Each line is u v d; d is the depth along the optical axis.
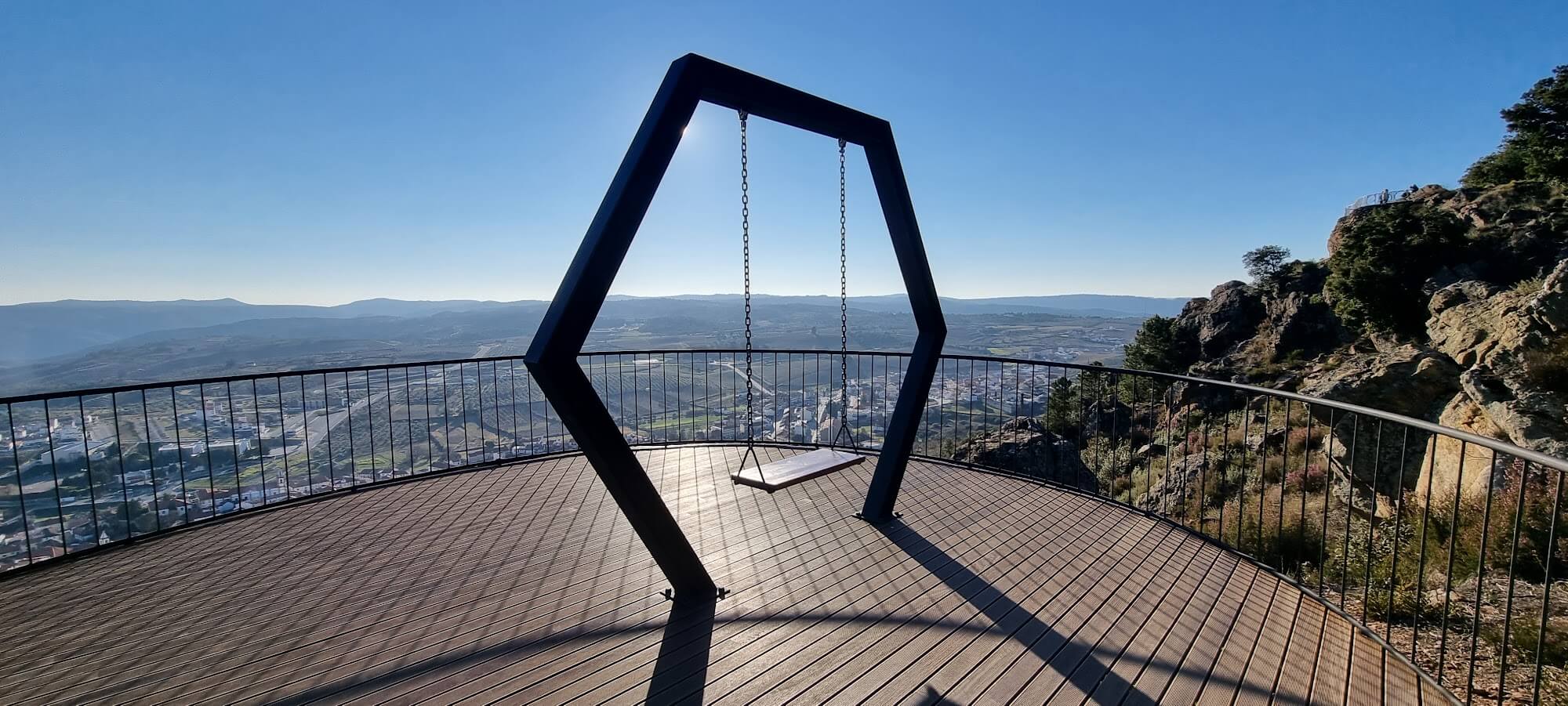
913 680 2.32
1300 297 22.64
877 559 3.39
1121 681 2.32
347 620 2.73
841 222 3.83
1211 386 3.50
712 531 3.82
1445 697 2.24
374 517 4.06
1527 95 23.61
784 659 2.45
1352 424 8.31
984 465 5.25
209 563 3.35
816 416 5.90
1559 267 8.27
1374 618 3.03
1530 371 7.45
